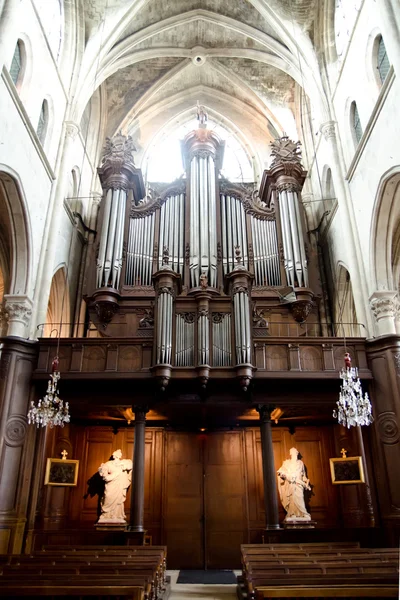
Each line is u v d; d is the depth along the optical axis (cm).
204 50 2056
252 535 1448
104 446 1539
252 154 2248
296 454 1452
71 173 1830
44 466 1305
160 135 2286
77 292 1830
